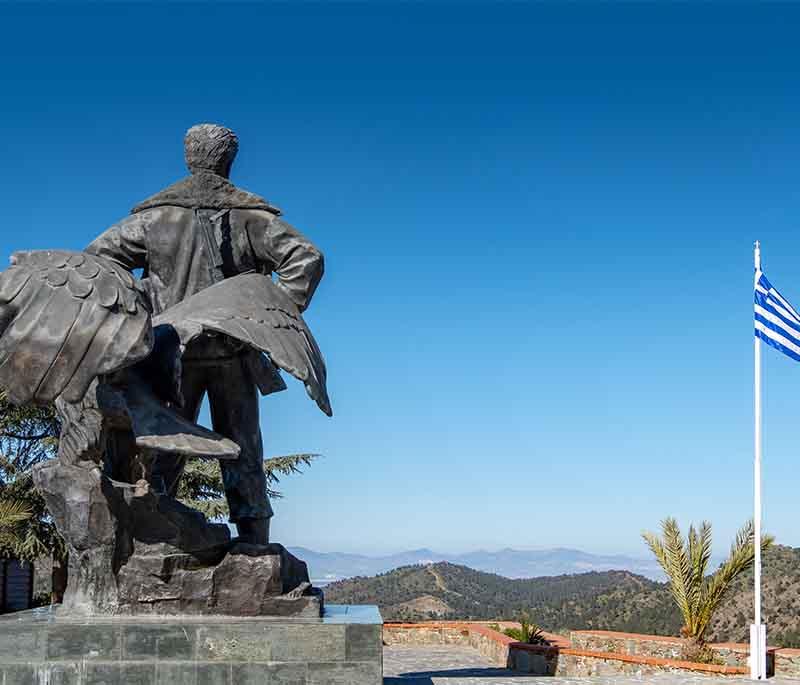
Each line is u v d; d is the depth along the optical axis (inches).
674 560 729.6
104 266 286.5
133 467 306.8
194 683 284.2
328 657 288.4
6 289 279.7
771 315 692.1
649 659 666.2
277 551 311.4
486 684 549.3
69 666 282.0
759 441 674.2
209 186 342.3
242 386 343.3
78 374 277.1
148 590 300.2
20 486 858.1
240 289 319.3
